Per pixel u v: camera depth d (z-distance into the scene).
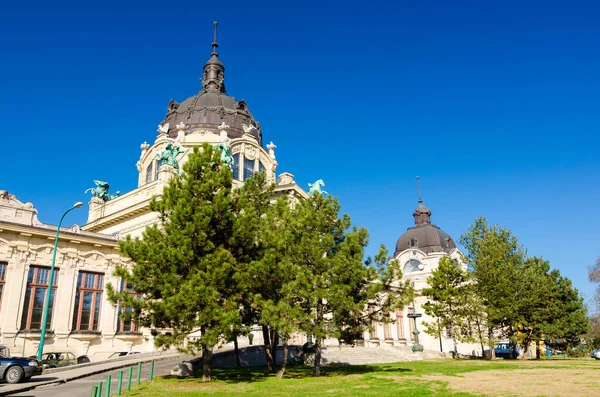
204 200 23.70
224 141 55.84
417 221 89.75
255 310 25.03
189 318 21.53
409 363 36.88
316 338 24.61
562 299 52.06
